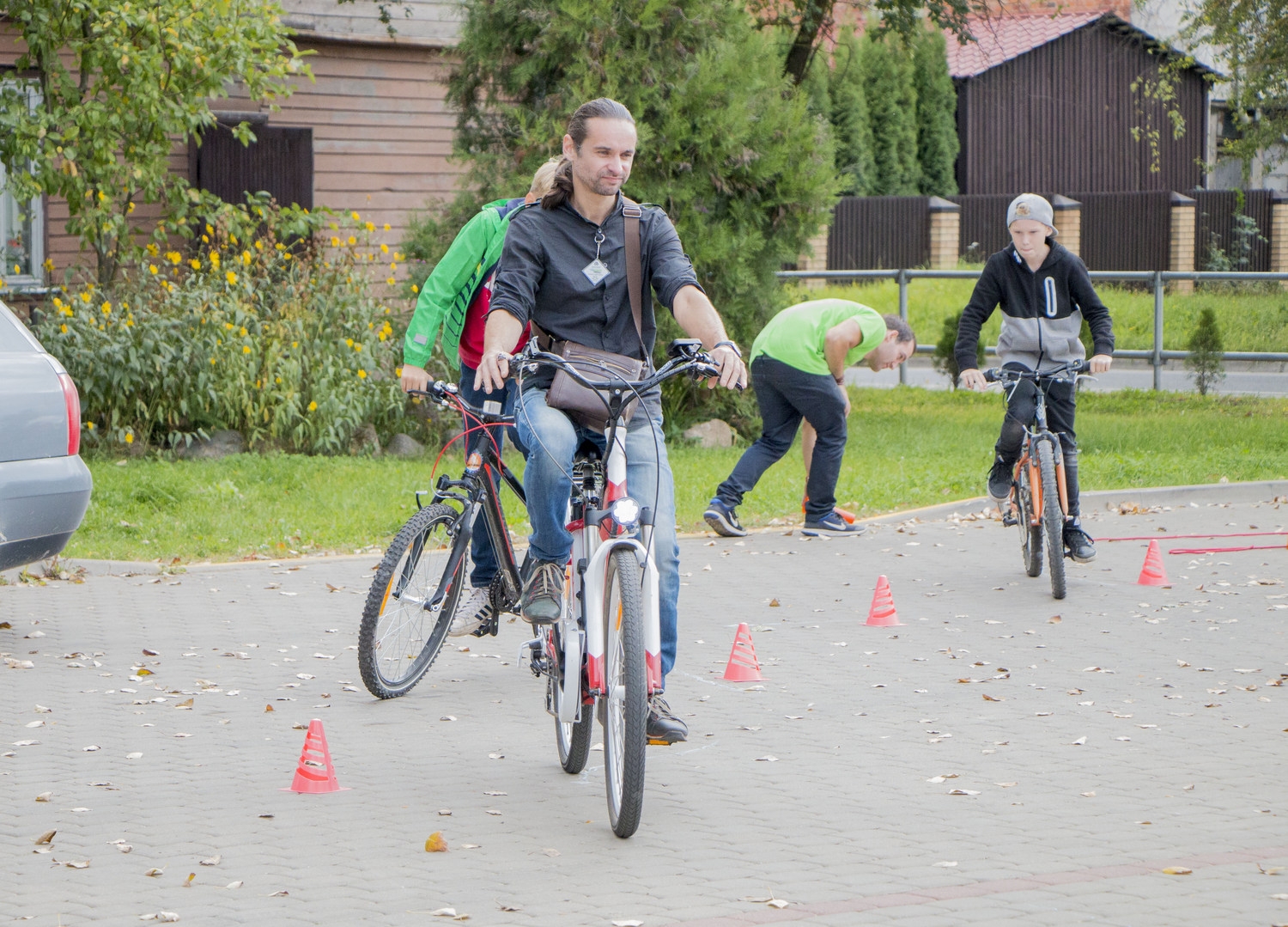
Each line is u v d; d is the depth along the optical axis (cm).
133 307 1716
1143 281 2770
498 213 849
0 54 1973
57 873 552
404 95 2377
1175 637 958
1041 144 4606
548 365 626
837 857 570
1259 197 4044
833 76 4075
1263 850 570
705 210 1892
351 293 1845
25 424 886
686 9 1866
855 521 1409
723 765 696
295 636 957
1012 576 1166
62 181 1716
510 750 721
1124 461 1759
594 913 513
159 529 1288
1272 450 1909
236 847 581
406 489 1495
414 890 536
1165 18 4631
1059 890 529
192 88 1778
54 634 952
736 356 588
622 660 587
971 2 2597
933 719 773
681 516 1415
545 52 1862
